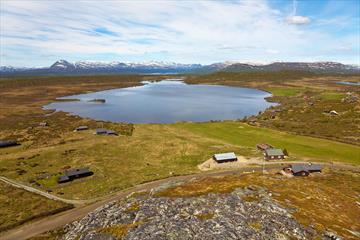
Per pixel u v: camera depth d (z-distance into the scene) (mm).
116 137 143375
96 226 54406
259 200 57188
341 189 77125
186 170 100250
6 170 101375
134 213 55375
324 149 119938
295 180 76375
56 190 86438
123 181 91750
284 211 52500
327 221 50469
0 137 143875
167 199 59375
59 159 112500
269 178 76625
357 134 141375
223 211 52219
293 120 180250
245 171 97188
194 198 58781
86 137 143000
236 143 132625
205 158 112250
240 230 45906
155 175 96062
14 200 79062
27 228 64750
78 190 86375
